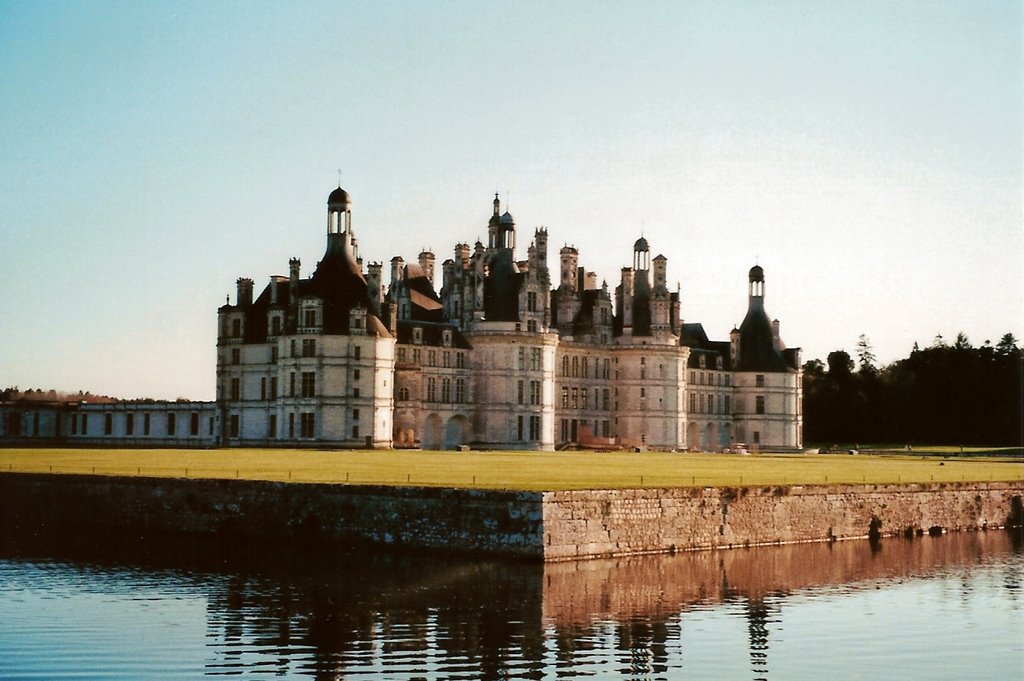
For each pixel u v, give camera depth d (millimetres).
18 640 51281
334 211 178875
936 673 48562
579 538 70062
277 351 177500
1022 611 59938
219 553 73312
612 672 47625
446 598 59562
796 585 65750
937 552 80125
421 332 189750
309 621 54938
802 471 109188
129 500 85562
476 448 192500
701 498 76500
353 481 83500
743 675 47750
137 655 49031
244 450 152750
